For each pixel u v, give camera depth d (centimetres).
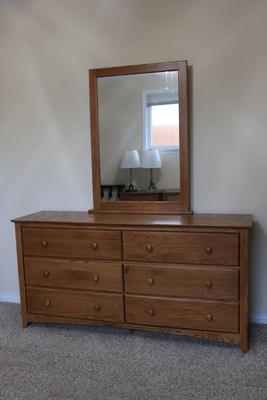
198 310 231
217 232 221
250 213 261
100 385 199
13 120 300
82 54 279
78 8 275
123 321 246
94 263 246
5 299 320
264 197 257
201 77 256
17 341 247
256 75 247
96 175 282
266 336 245
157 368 213
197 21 253
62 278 254
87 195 292
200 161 264
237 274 222
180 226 227
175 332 237
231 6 246
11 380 205
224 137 258
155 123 266
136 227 234
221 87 254
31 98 294
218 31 250
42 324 271
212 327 230
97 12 272
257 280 264
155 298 238
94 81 274
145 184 272
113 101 273
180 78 255
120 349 234
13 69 294
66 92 286
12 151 304
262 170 254
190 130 262
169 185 267
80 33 277
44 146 296
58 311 258
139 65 262
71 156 291
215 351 228
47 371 213
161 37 261
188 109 259
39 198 303
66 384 201
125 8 266
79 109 285
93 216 267
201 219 243
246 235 217
